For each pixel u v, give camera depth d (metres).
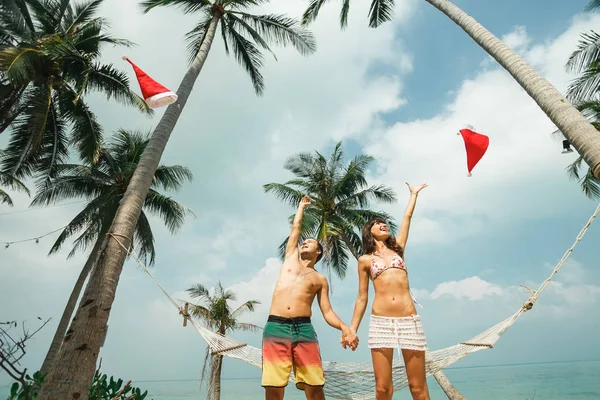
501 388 68.88
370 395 4.54
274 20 13.52
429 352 4.99
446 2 8.44
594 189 15.65
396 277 3.88
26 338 2.23
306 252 4.43
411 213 4.50
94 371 5.12
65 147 15.45
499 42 6.93
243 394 94.31
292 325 4.01
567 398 48.22
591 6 11.24
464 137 4.95
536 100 5.95
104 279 5.67
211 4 13.05
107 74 12.49
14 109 13.41
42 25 14.41
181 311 5.19
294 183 20.84
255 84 14.34
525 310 4.60
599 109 13.89
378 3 12.17
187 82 9.35
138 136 19.59
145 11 12.73
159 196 18.81
